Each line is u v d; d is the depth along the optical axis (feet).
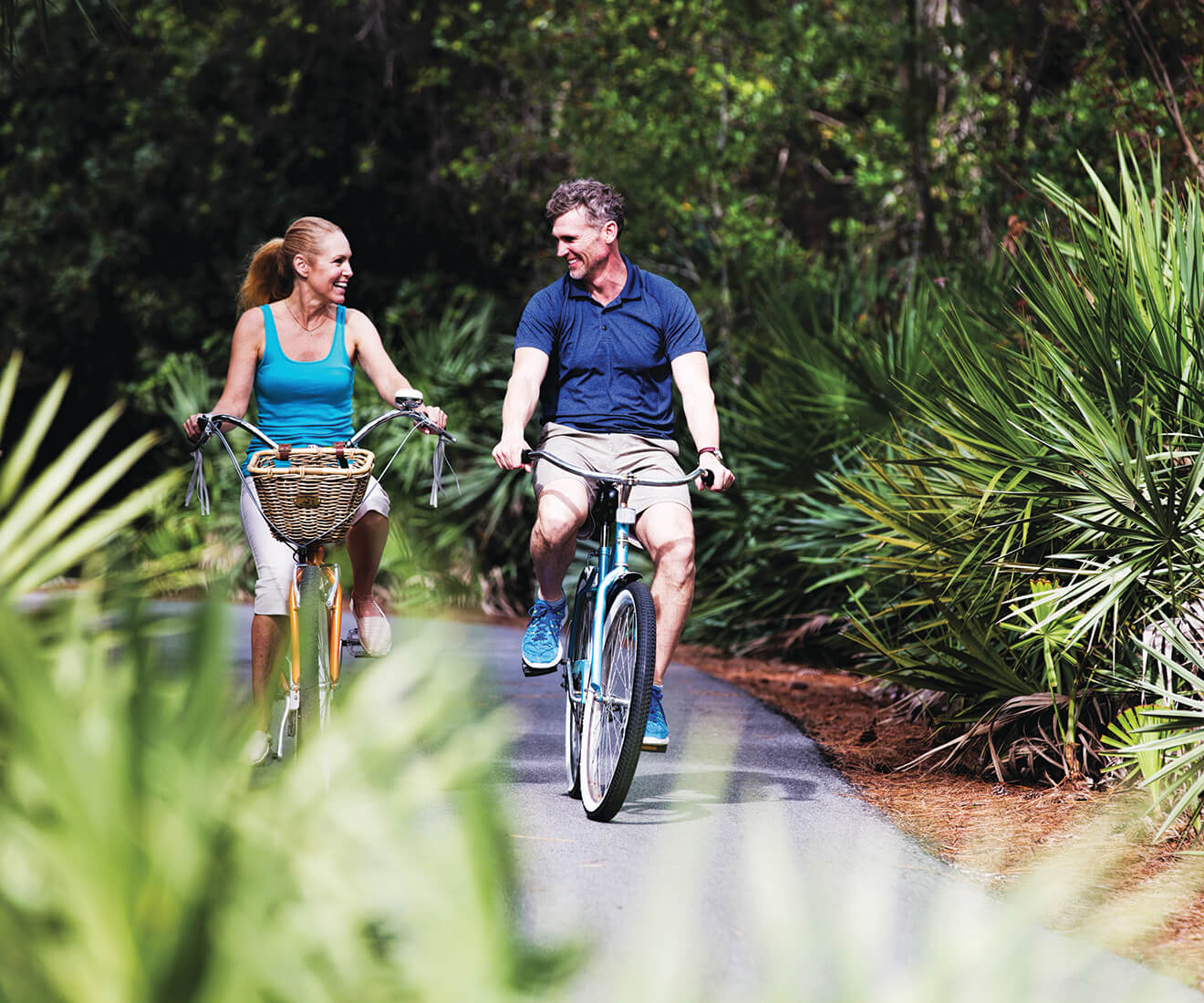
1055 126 72.02
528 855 23.45
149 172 108.88
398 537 70.13
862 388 54.85
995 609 33.01
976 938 10.96
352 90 110.42
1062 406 31.37
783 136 96.17
